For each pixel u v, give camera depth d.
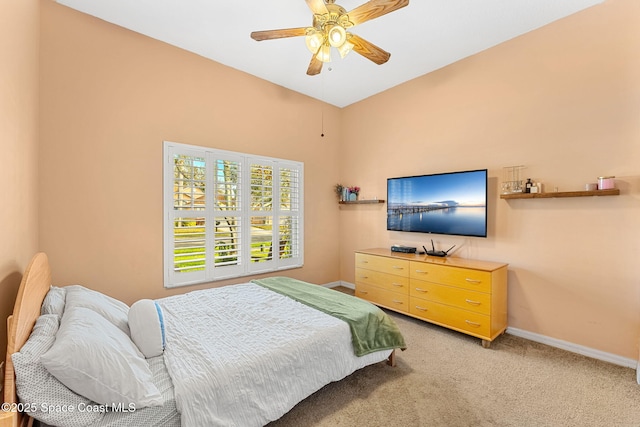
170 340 1.69
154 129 2.86
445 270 2.87
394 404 1.82
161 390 1.27
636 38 2.20
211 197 3.25
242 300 2.41
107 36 2.58
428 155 3.55
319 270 4.44
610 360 2.31
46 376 1.07
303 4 2.36
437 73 3.45
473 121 3.13
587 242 2.43
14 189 1.50
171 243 2.97
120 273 2.68
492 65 2.97
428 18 2.51
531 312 2.73
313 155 4.33
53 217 2.34
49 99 2.31
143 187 2.80
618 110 2.28
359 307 2.23
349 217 4.59
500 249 2.94
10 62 1.43
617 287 2.29
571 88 2.49
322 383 1.75
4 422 0.94
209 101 3.23
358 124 4.45
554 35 2.57
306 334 1.78
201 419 1.25
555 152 2.58
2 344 1.30
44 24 2.29
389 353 2.20
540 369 2.22
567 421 1.67
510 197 2.72
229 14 2.49
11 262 1.44
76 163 2.45
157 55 2.87
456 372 2.18
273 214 3.84
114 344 1.31
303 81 3.79
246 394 1.41
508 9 2.41
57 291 1.76
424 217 3.50
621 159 2.27
